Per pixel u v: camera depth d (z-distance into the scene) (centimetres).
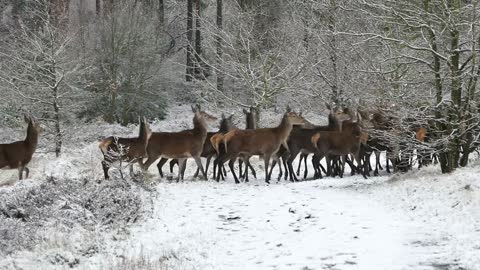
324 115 4597
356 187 2312
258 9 5084
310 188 2333
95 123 4747
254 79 4025
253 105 4131
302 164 3441
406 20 2184
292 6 4841
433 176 2136
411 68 2473
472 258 1225
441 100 2186
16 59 4138
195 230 1627
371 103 2630
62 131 3825
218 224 1706
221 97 4462
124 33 4991
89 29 5147
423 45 2289
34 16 5353
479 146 2334
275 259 1320
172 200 2095
